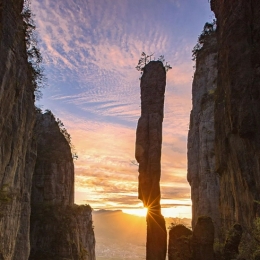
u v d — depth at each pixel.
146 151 23.56
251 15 20.83
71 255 70.88
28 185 41.75
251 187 19.12
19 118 31.64
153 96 24.50
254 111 18.52
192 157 51.41
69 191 85.00
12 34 27.00
